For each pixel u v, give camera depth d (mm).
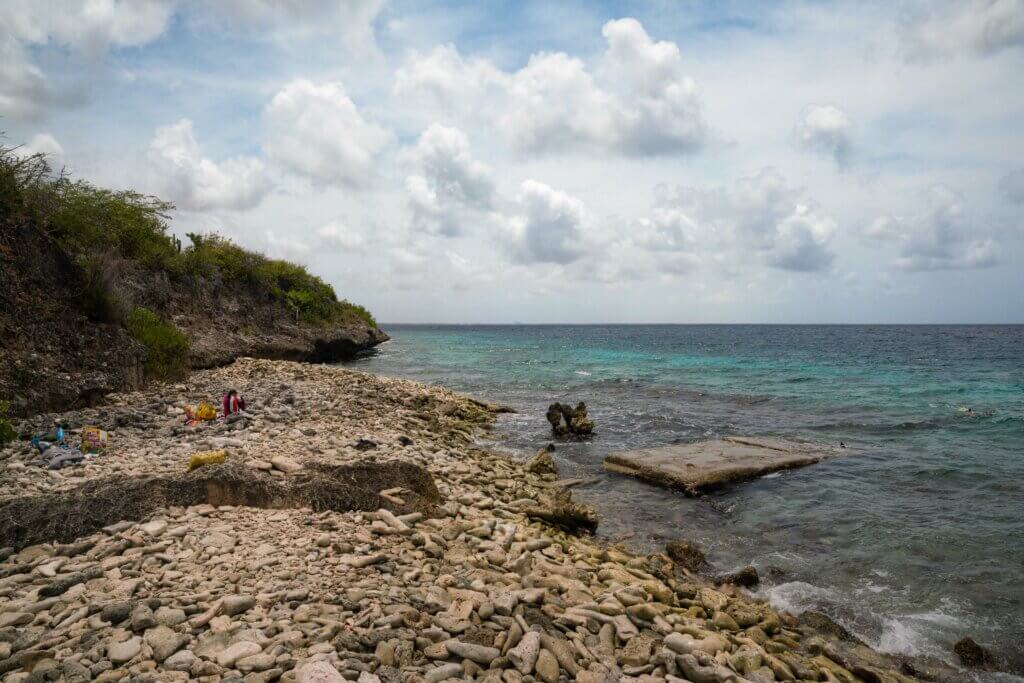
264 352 33469
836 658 6930
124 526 7344
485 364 49406
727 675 5738
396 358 55156
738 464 14438
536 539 9367
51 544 6934
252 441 12133
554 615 6625
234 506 8336
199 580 6246
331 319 47062
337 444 13031
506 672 5270
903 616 8016
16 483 8727
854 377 38719
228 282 35031
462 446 16891
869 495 12883
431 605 6266
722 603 8086
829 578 9125
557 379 37406
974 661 6992
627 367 47188
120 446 11352
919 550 9984
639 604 7238
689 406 26422
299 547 7242
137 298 24312
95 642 5023
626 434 20047
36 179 15852
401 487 9688
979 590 8641
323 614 5781
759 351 71562
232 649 4938
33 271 15031
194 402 16766
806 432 19922
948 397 28859
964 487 13336
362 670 4871
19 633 5113
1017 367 46469
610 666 5820
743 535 10844
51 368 14547
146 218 26172
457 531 8844
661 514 11977
